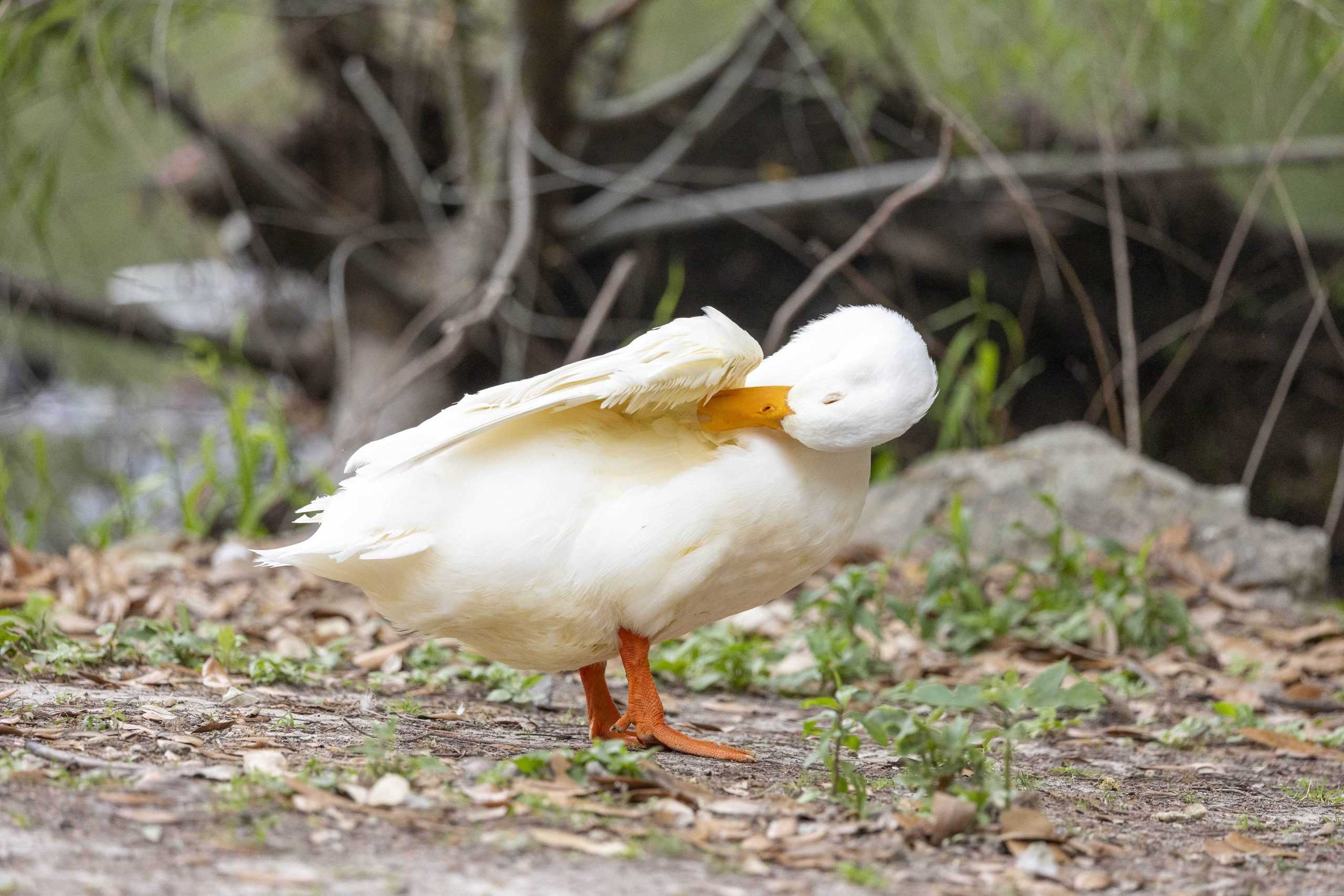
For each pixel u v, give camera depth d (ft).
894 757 20.80
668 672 28.78
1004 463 42.04
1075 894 14.12
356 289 69.41
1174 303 68.23
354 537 17.92
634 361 17.92
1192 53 49.03
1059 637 32.32
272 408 46.47
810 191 60.95
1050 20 48.73
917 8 56.24
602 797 15.89
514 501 17.92
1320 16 39.11
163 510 60.39
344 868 12.96
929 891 13.74
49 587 32.12
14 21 44.01
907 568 38.09
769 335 44.34
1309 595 38.75
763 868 13.89
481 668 26.63
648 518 18.12
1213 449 69.92
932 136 65.72
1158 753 24.22
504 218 59.88
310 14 58.23
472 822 14.69
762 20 60.75
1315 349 68.33
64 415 69.31
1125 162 57.06
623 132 71.26
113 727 17.90
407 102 64.28
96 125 48.44
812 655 29.43
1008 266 67.87
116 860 12.77
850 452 19.17
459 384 69.21
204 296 65.31
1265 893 14.80
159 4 46.44
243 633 28.55
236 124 67.36
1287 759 24.22
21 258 63.82
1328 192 69.87
